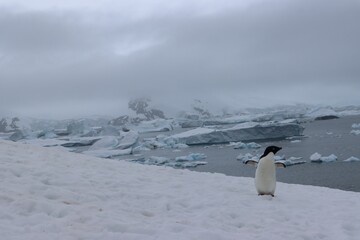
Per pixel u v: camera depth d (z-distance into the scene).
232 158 59.97
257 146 73.62
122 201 7.57
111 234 5.38
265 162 9.82
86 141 107.94
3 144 12.66
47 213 6.10
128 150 76.00
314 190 12.27
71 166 10.40
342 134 92.06
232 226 7.08
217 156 63.50
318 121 161.62
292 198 10.17
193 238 5.84
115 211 6.79
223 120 176.38
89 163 11.44
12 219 5.57
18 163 9.39
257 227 7.23
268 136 90.62
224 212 7.76
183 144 85.56
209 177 12.25
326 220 8.21
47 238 4.94
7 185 7.18
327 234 7.21
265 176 9.77
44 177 8.30
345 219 8.41
